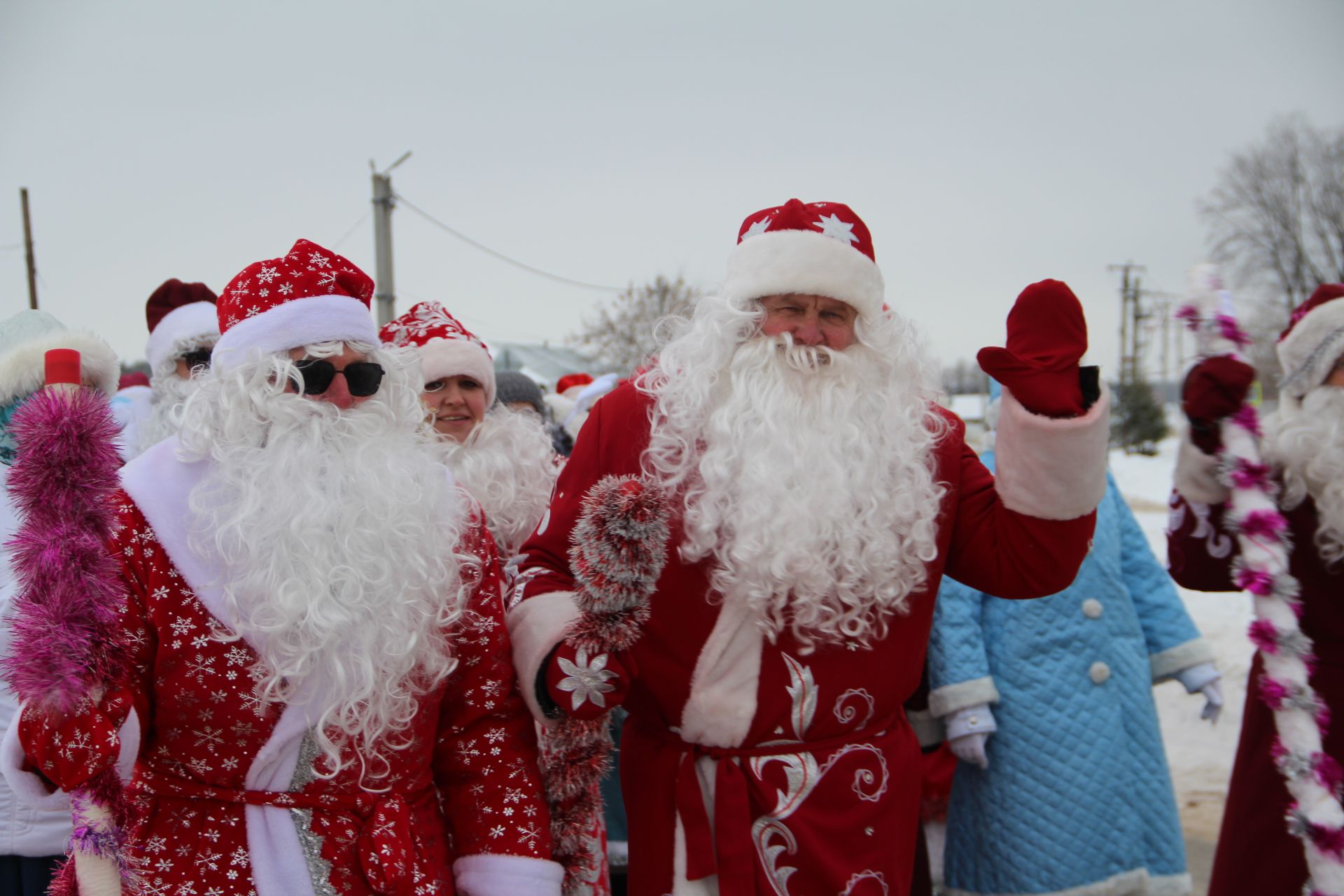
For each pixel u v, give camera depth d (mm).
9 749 1656
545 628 2059
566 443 5414
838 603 2180
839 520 2139
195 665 1737
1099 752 3424
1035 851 3387
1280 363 3029
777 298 2320
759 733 2193
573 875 2119
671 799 2248
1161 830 3490
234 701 1746
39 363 2775
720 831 2180
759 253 2301
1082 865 3369
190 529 1753
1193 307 2691
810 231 2305
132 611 1719
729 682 2191
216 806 1781
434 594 1873
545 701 2041
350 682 1761
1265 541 2541
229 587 1723
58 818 2471
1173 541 2928
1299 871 2754
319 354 1894
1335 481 2748
